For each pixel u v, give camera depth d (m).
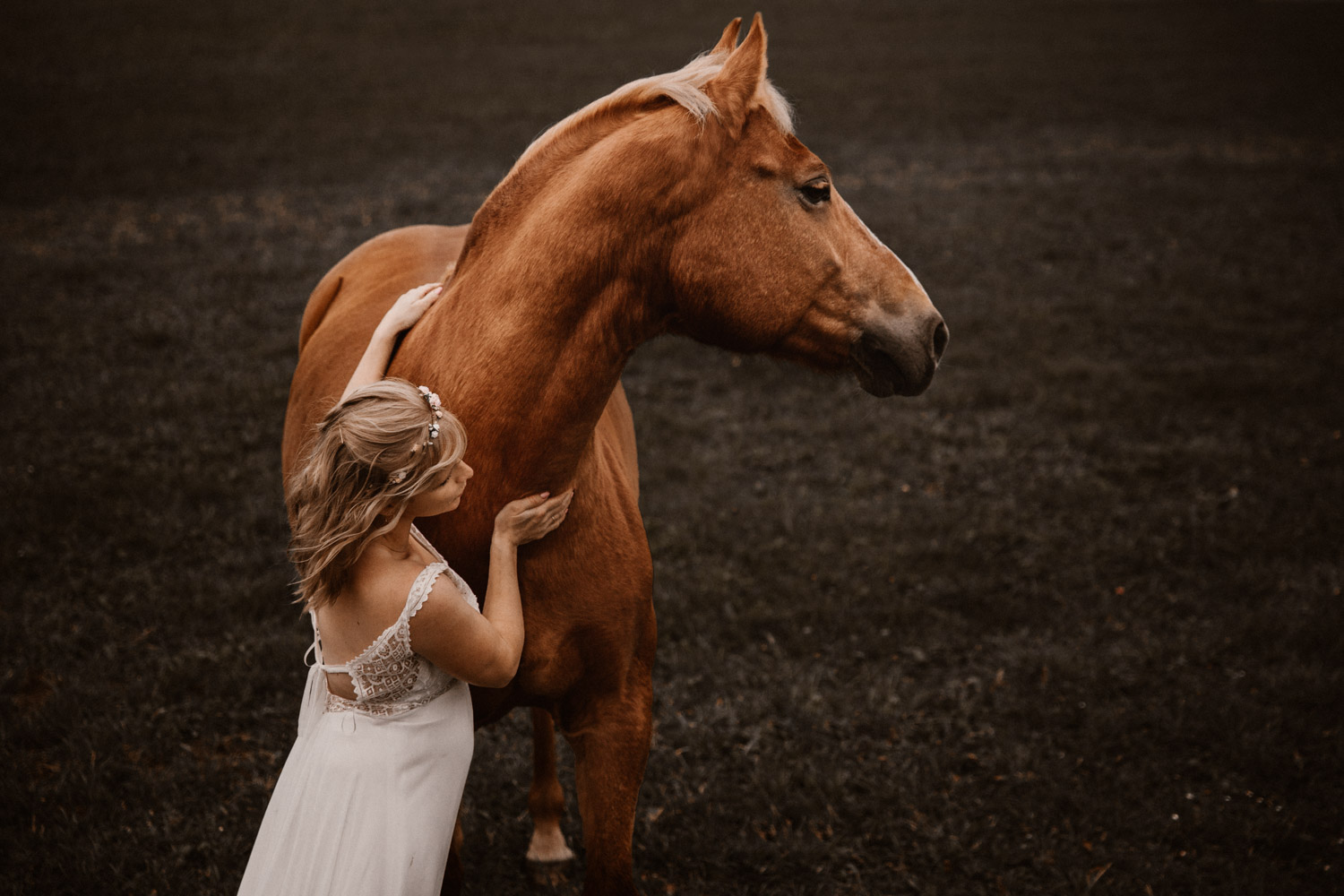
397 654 1.88
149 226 10.63
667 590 4.51
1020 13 28.81
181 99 17.48
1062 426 6.24
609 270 1.96
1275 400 6.54
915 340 2.10
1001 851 3.11
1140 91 18.84
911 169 13.62
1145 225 10.87
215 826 3.11
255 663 3.87
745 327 2.04
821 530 5.05
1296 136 15.15
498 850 3.14
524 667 2.21
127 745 3.43
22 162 13.02
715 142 1.94
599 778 2.33
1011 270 9.52
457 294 2.06
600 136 1.99
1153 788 3.42
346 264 3.71
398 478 1.79
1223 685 3.89
